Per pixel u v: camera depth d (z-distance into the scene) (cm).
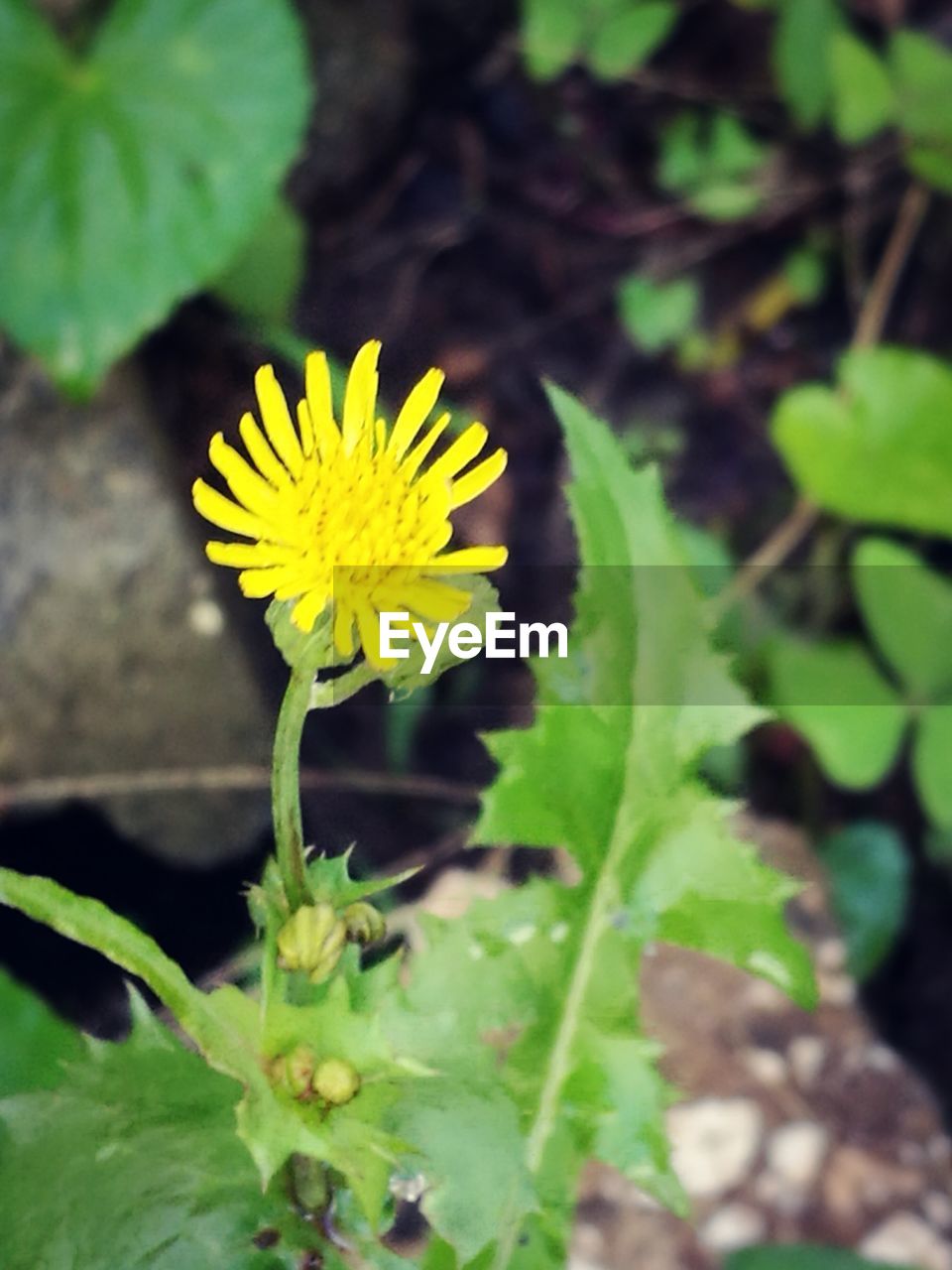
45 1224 16
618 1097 20
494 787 20
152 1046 17
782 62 50
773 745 50
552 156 56
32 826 38
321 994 16
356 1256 17
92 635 38
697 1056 36
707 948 20
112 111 35
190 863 40
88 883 39
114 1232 16
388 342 51
